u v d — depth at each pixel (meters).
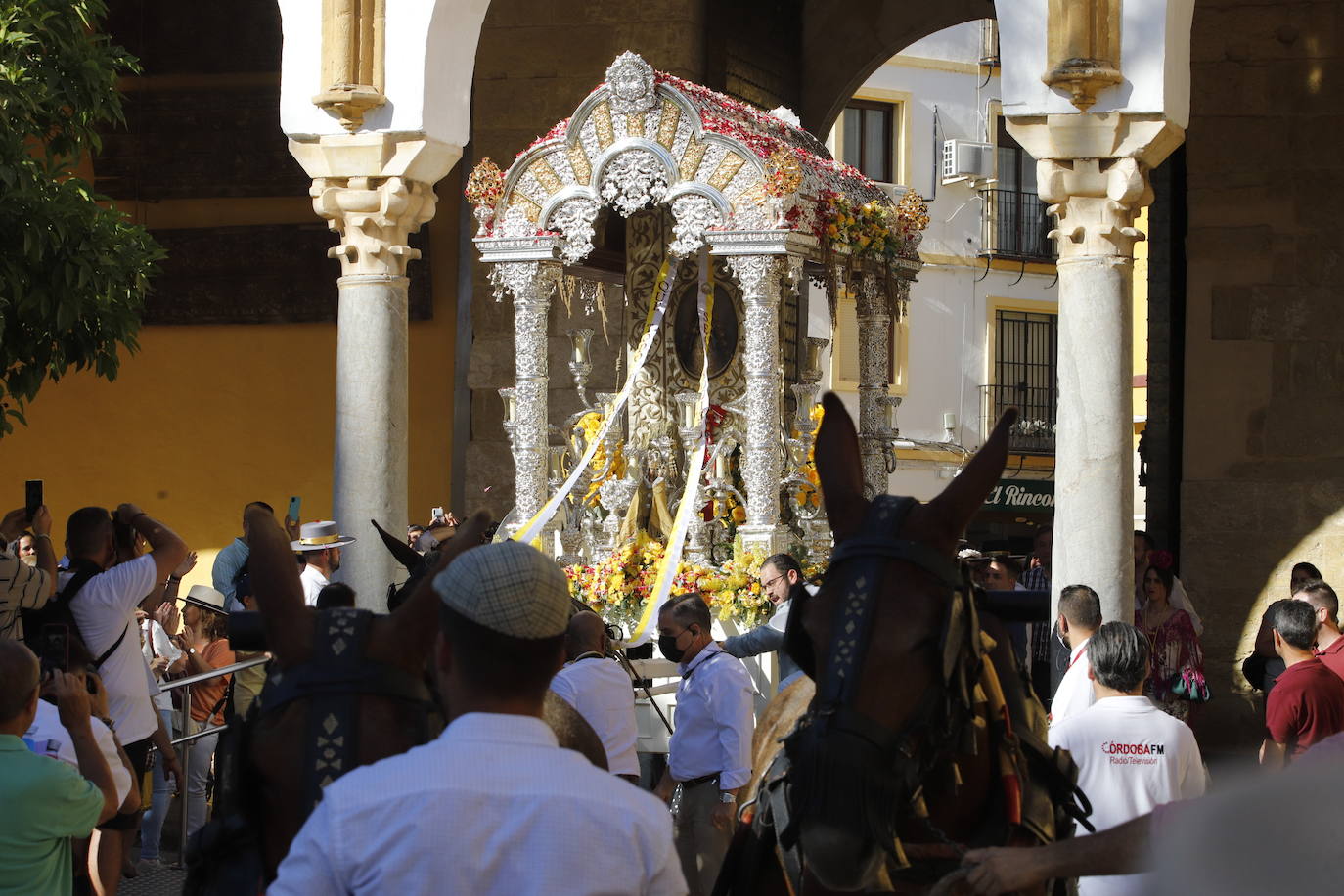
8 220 9.48
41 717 5.99
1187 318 12.73
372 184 9.86
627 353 11.60
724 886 4.70
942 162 29.86
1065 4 8.53
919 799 3.81
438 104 9.84
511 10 14.12
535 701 2.96
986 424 30.52
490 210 10.66
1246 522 12.55
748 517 10.09
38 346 10.16
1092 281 8.64
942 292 29.98
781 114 12.17
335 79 9.73
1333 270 12.52
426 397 14.65
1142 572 10.90
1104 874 3.46
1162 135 8.57
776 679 9.78
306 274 14.88
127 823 7.61
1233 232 12.62
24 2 9.63
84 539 7.75
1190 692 10.55
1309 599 8.63
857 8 16.31
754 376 10.05
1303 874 2.22
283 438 14.94
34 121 10.01
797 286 11.95
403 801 2.76
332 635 3.62
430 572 3.78
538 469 10.66
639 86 10.16
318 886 2.74
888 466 11.65
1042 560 11.10
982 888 3.53
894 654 3.70
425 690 3.63
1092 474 8.58
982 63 30.33
